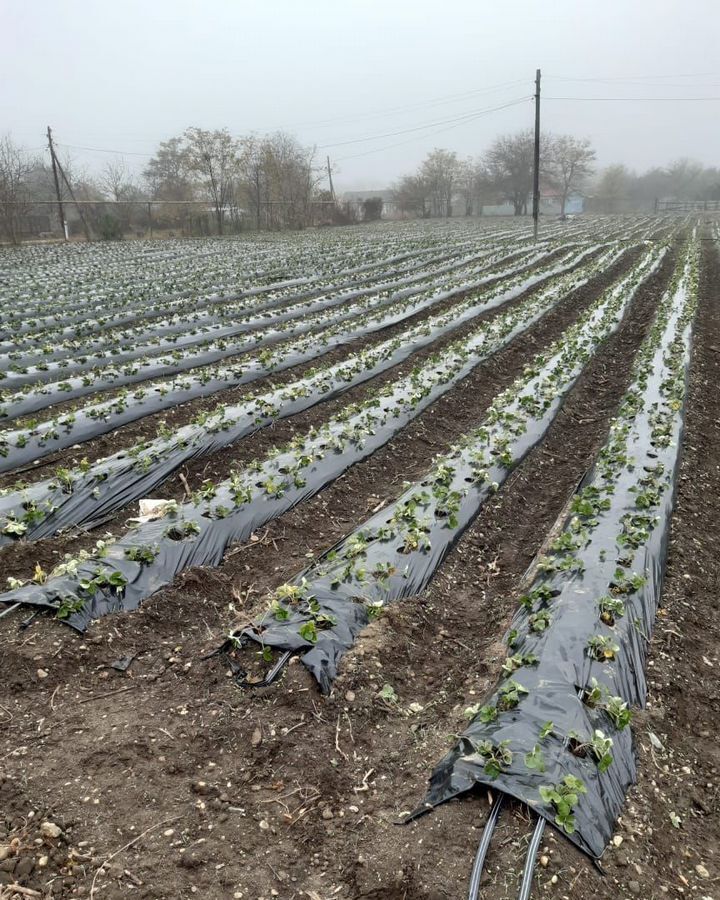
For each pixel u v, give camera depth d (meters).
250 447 10.40
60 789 4.38
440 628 6.47
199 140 58.81
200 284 25.44
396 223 73.31
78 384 13.22
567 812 3.97
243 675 5.40
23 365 15.00
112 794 4.36
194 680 5.41
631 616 6.05
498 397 12.46
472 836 3.99
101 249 41.19
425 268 29.80
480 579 7.35
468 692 5.46
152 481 9.04
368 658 5.65
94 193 70.31
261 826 4.21
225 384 13.29
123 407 11.55
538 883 3.71
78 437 10.61
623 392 13.38
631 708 5.19
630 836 4.12
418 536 7.36
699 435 11.11
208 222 58.75
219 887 3.84
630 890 3.81
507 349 15.91
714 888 3.97
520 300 22.39
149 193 76.81
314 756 4.73
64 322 19.38
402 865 3.89
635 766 4.66
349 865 3.97
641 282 25.34
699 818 4.45
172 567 6.89
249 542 7.72
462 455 9.86
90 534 7.90
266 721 4.98
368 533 7.56
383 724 5.14
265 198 65.88
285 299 22.33
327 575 6.65
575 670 5.24
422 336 16.77
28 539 7.66
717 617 6.59
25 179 59.66
